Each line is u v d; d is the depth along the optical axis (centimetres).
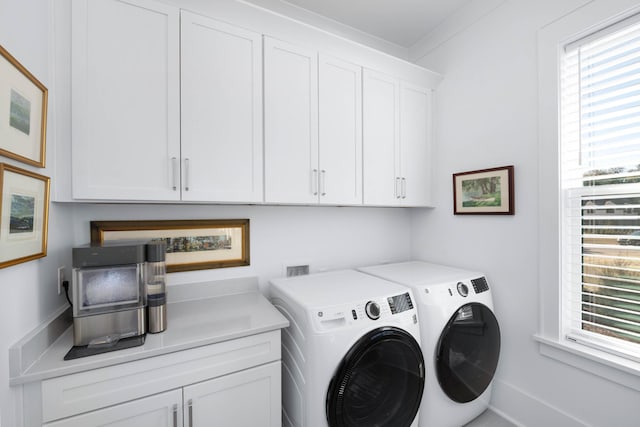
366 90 185
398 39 237
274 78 152
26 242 91
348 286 156
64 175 112
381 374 129
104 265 108
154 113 124
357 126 181
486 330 167
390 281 169
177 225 164
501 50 179
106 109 116
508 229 177
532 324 164
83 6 112
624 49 133
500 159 181
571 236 154
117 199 118
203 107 134
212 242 175
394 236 247
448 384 150
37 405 89
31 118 94
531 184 165
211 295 173
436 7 200
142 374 103
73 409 93
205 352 114
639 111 128
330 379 117
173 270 164
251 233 187
